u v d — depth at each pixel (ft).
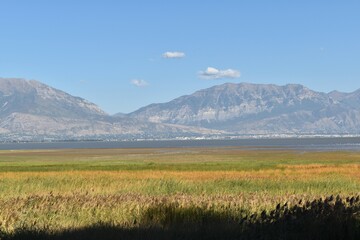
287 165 192.13
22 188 95.96
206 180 113.70
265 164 208.85
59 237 37.11
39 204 56.90
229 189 93.86
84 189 92.27
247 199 59.67
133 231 38.24
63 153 430.61
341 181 106.83
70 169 186.29
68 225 44.88
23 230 38.96
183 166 199.11
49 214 51.16
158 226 40.93
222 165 204.03
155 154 375.86
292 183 103.50
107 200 60.39
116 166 205.98
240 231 36.24
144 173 147.13
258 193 77.87
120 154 386.52
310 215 35.01
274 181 108.88
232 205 53.06
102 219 47.47
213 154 357.82
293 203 53.11
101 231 38.50
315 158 274.36
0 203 59.31
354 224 34.06
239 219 44.34
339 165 184.44
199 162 242.99
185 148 542.16
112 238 36.24
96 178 124.36
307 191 87.10
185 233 36.96
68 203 57.62
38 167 203.51
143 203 56.18
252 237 33.83
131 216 48.85
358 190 90.17
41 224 45.03
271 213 36.22
